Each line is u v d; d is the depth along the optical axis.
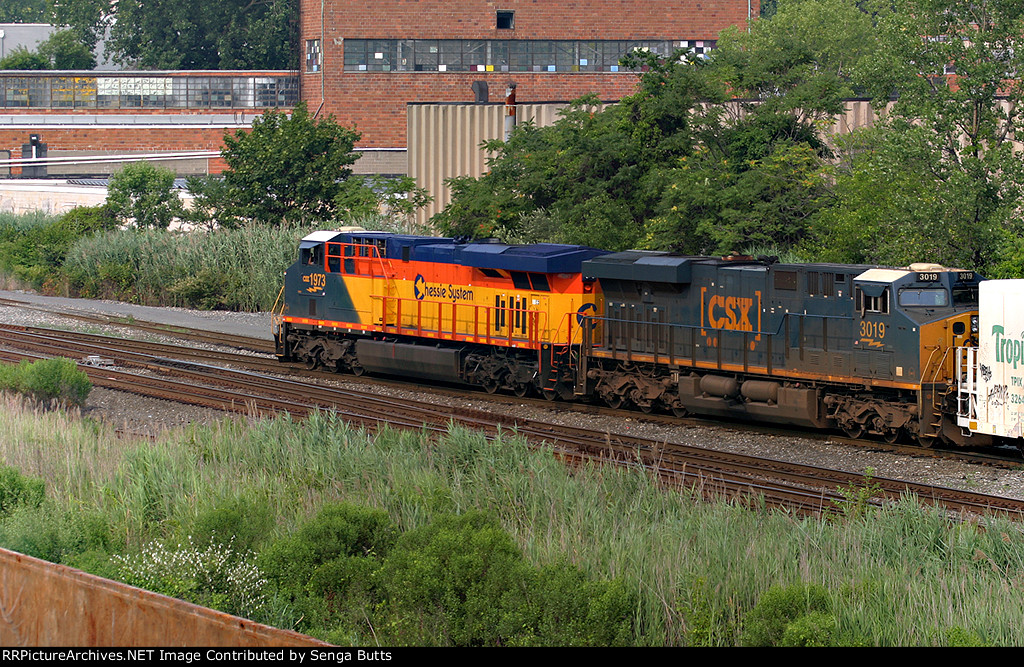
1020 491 62.62
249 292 154.38
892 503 56.03
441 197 177.50
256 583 46.53
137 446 68.75
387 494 59.00
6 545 48.75
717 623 42.28
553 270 90.88
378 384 103.06
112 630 34.91
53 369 88.06
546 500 58.09
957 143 108.06
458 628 42.28
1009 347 68.75
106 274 167.12
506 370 97.31
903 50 110.00
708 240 127.12
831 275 78.25
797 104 132.25
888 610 42.81
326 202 183.00
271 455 69.00
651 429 83.31
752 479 65.06
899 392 75.75
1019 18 104.06
